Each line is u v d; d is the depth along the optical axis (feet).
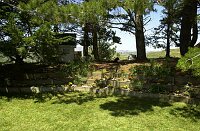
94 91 43.04
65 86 45.57
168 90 39.14
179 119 31.19
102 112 33.58
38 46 41.98
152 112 33.14
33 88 45.68
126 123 30.04
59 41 43.37
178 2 40.14
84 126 29.81
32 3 38.55
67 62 62.49
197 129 28.84
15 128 30.37
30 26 43.27
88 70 49.39
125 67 49.24
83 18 35.06
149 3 33.06
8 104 39.11
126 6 33.50
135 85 41.09
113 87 42.52
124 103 36.73
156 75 42.19
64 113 34.14
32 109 36.45
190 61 26.43
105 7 34.40
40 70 53.67
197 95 36.42
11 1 45.70
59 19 36.52
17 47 41.57
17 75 50.90
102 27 56.90
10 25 39.99
